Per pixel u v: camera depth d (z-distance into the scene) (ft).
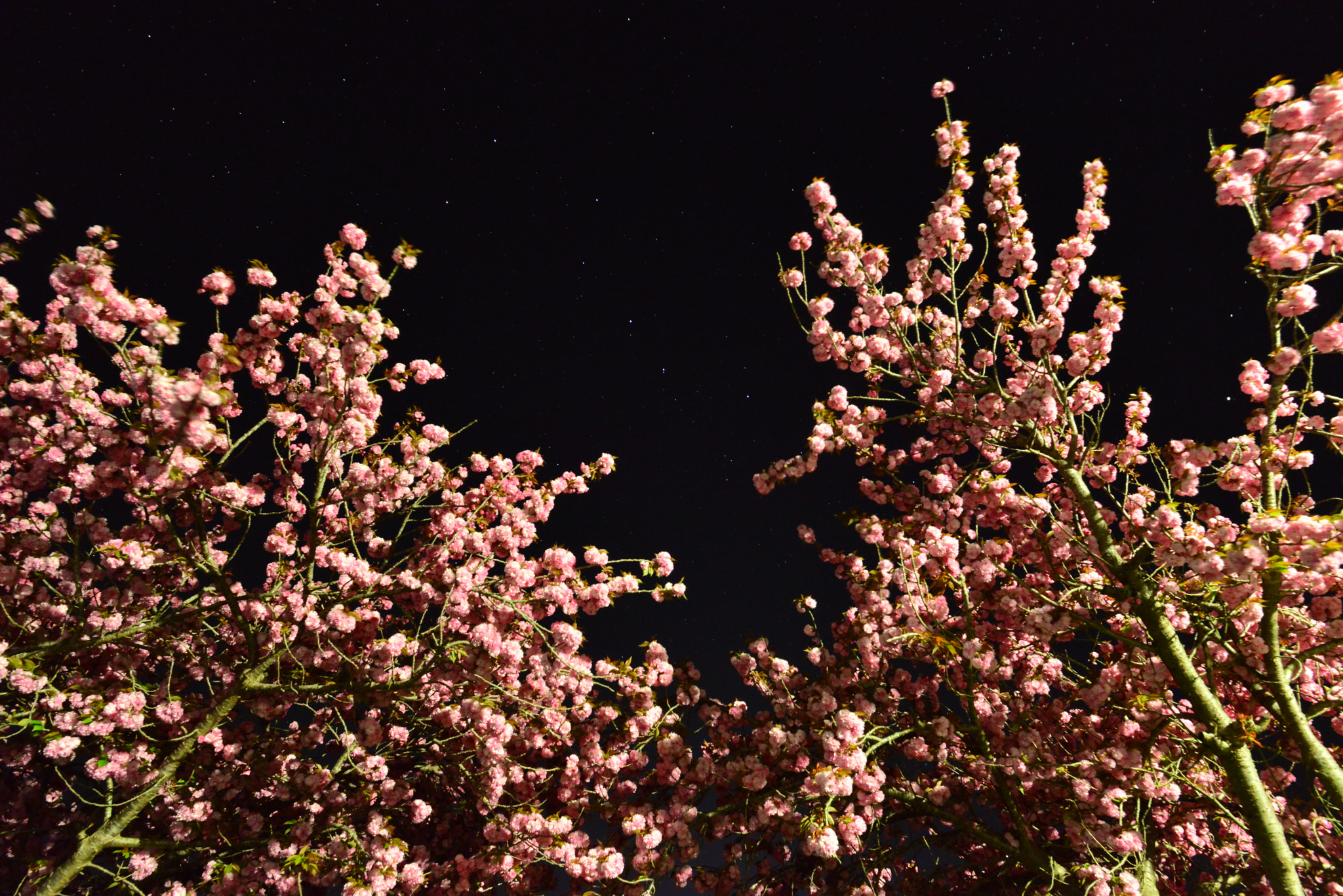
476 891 19.77
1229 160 14.05
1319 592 15.66
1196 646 18.84
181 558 19.61
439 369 21.34
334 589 20.30
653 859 18.30
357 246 18.07
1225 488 18.97
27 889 16.40
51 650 17.13
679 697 21.49
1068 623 18.40
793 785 19.92
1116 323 19.49
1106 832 18.79
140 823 20.02
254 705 19.65
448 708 19.52
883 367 23.91
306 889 19.94
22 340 15.76
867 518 22.49
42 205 14.06
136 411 16.71
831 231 20.81
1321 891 17.57
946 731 19.70
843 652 25.32
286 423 17.94
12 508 19.52
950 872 23.77
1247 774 16.88
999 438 21.66
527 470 22.98
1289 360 14.61
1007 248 20.97
